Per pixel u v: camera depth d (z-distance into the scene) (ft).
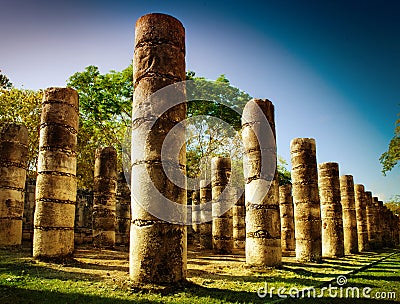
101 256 45.62
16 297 23.31
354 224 74.23
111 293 24.79
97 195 59.72
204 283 29.32
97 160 61.21
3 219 50.52
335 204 60.64
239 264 42.98
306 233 49.83
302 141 52.39
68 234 39.37
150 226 27.02
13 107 81.82
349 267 45.37
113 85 75.92
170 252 26.91
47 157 39.65
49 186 38.96
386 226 111.04
